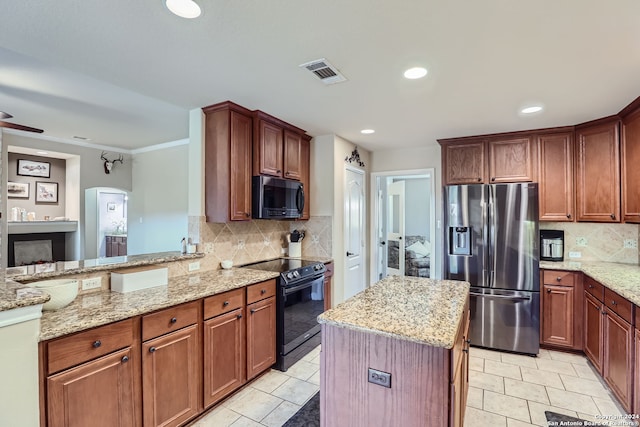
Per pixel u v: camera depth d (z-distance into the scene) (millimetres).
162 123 4055
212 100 2664
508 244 3291
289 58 1943
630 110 2744
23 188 5742
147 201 5902
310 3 1431
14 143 4688
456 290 2145
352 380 1492
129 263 2295
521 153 3549
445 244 3570
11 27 1607
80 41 1744
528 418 2207
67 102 3242
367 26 1613
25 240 5684
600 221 3117
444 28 1627
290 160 3488
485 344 3363
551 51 1846
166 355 1928
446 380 1309
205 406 2178
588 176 3223
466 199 3471
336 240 3859
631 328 2135
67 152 5332
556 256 3498
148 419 1825
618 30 1628
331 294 3756
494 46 1798
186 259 2713
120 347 1700
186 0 1408
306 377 2746
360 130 3592
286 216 3348
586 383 2660
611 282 2484
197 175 2863
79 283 2049
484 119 3143
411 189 6598
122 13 1498
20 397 1328
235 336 2418
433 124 3330
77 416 1525
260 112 2969
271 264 3340
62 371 1476
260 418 2197
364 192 4672
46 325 1503
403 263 5574
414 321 1521
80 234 5730
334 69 2092
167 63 2008
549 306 3234
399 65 2027
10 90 2922
